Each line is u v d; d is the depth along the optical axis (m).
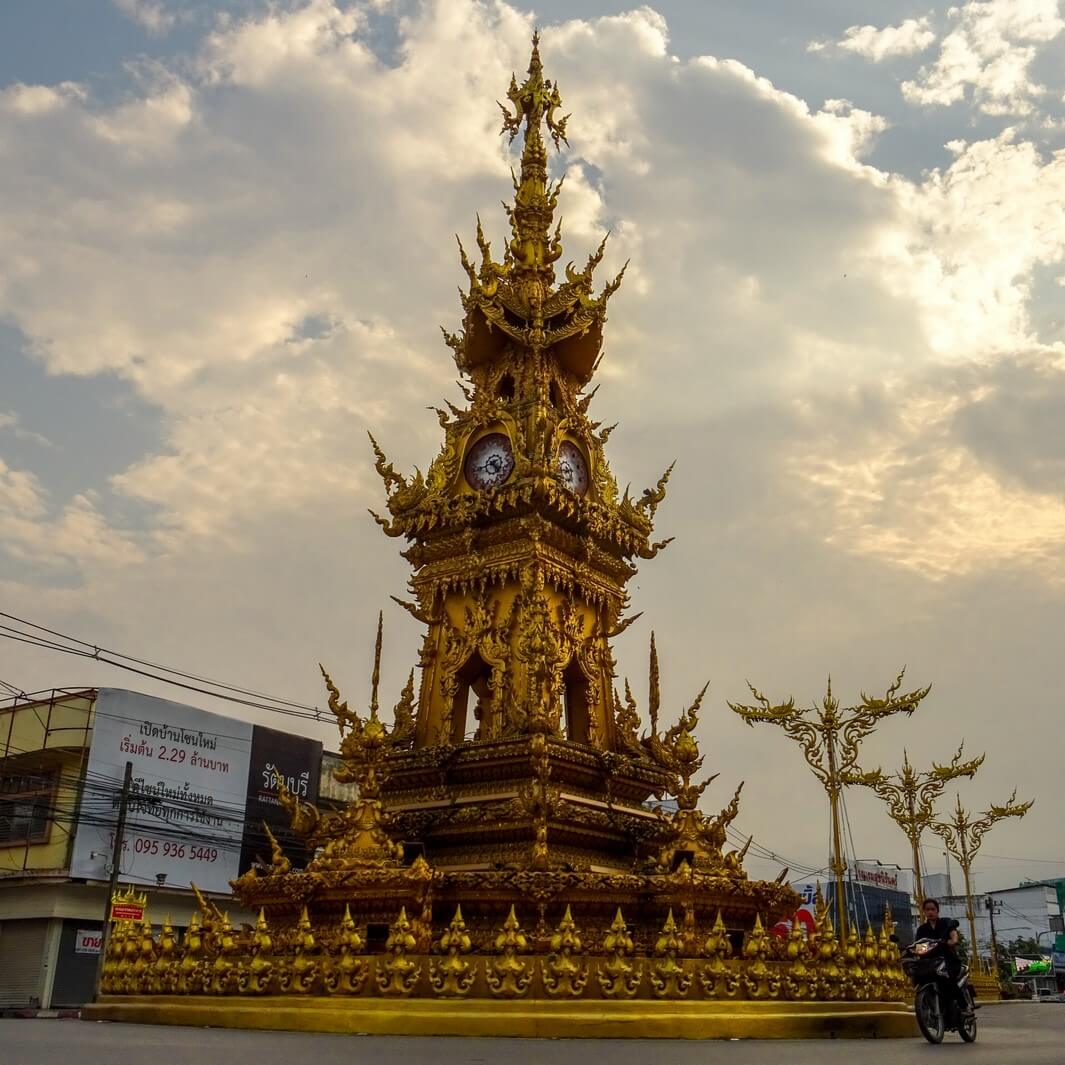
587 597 28.86
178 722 57.19
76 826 51.91
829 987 20.08
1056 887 128.25
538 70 34.44
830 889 63.56
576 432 30.03
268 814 60.88
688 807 23.25
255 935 18.98
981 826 67.06
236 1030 17.34
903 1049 16.44
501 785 25.16
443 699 27.77
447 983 17.42
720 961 18.52
